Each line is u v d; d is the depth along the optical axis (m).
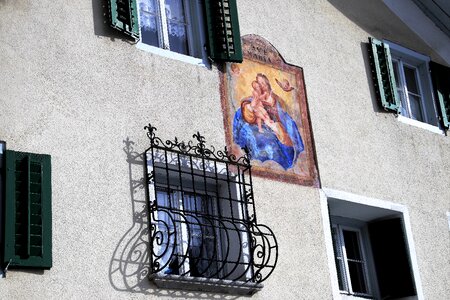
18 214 10.45
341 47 14.80
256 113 13.09
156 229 11.45
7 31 11.20
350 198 13.67
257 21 13.80
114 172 11.40
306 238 12.86
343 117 14.21
